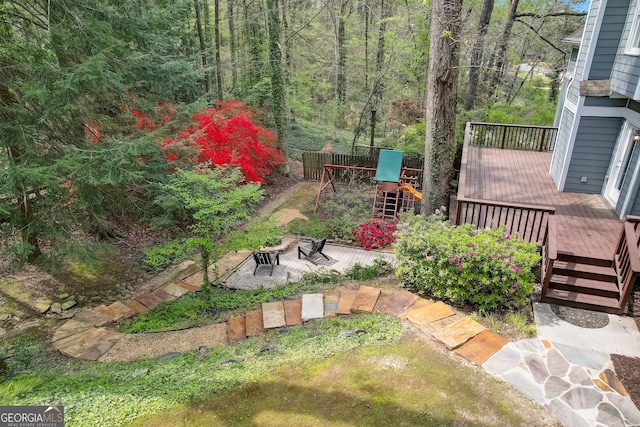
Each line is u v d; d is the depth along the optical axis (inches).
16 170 246.8
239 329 229.5
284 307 242.4
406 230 265.1
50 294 301.3
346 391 165.6
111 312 273.4
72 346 225.9
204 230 259.1
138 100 349.1
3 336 245.4
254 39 650.2
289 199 561.0
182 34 505.0
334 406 158.1
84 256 297.3
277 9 575.2
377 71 723.4
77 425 152.3
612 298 229.0
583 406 157.6
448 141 386.0
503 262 216.7
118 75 285.0
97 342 228.4
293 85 823.1
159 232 414.0
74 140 305.1
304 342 201.8
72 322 259.0
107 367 202.1
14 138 260.4
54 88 261.4
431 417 151.3
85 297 305.3
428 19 601.6
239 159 413.7
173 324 250.8
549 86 919.0
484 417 151.6
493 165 472.4
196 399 165.0
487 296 220.4
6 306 279.4
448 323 208.7
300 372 178.2
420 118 679.1
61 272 327.6
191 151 367.9
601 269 247.8
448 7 341.7
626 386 168.4
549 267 225.5
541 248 275.9
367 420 150.9
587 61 345.4
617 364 181.0
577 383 169.2
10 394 172.7
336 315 228.1
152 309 280.7
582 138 365.1
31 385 181.9
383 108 784.3
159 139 338.3
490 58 695.7
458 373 174.1
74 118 298.8
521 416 152.3
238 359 194.2
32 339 240.5
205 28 741.3
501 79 751.7
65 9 272.8
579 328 207.0
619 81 313.9
